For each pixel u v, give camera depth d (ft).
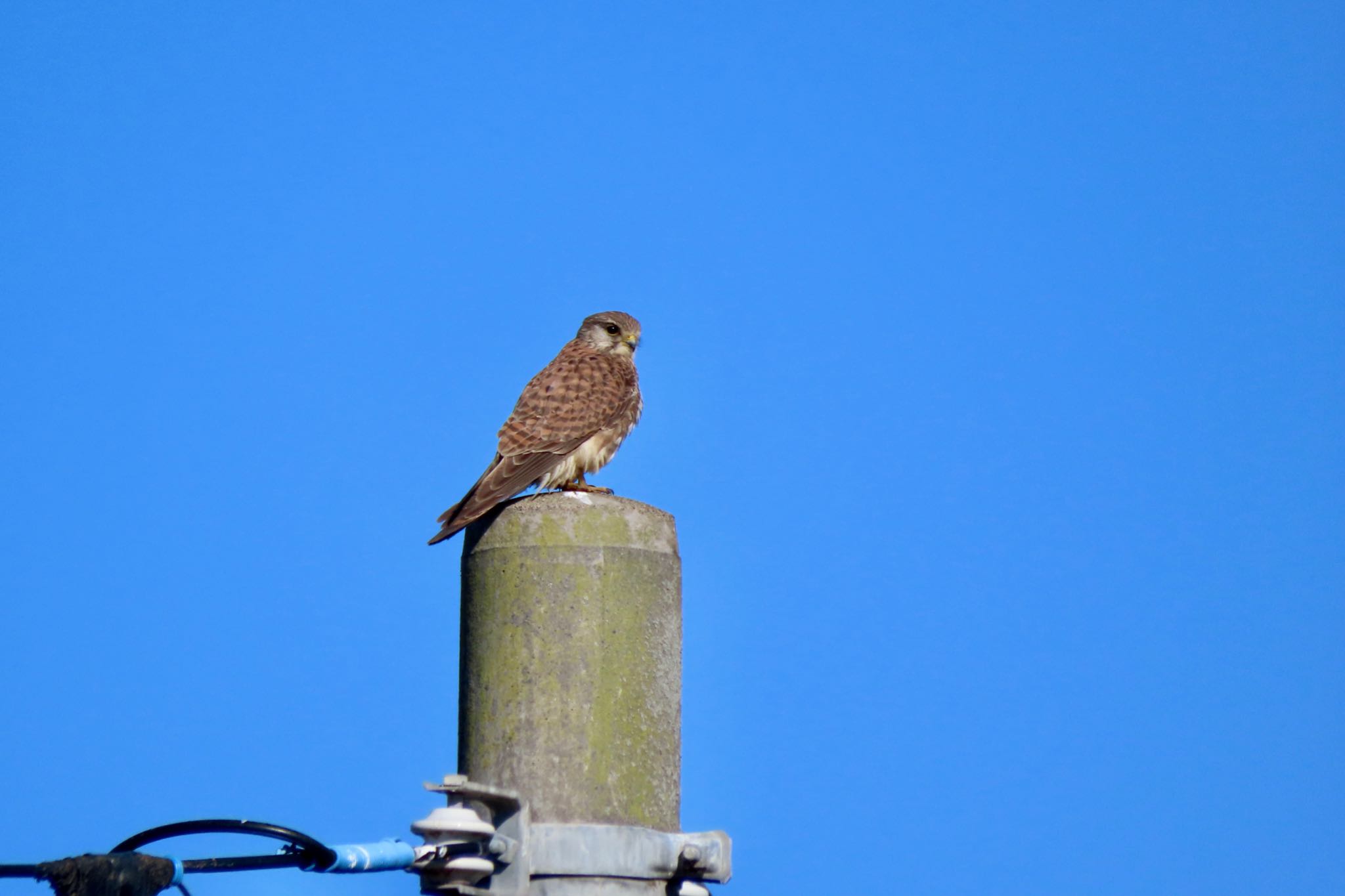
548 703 31.76
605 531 32.73
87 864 25.79
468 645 32.99
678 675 33.27
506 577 32.55
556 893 30.32
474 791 30.27
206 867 27.63
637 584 32.68
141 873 26.45
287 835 28.55
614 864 30.45
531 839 30.58
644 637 32.55
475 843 30.04
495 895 30.19
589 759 31.55
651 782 31.96
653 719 32.30
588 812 31.30
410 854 29.68
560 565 32.37
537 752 31.53
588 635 32.07
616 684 32.01
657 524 33.42
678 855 31.04
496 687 32.12
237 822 28.71
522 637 32.14
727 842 32.09
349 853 28.81
